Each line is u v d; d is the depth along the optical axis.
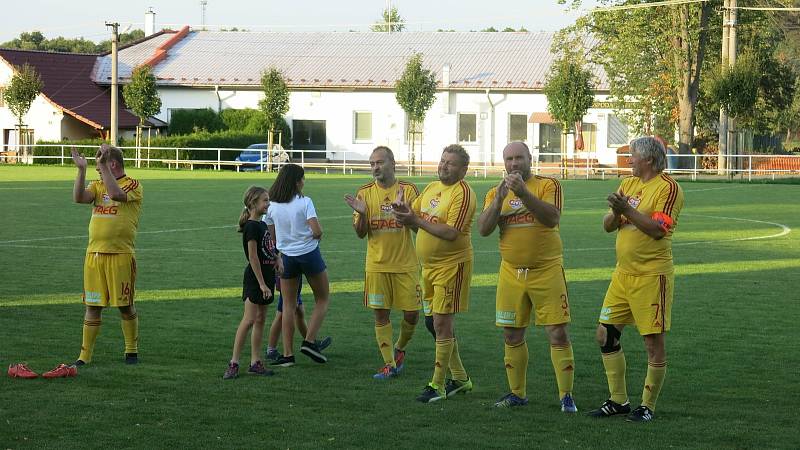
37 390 7.63
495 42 60.41
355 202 8.19
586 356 9.11
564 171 45.00
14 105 52.66
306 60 59.66
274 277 8.37
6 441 6.27
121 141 49.91
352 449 6.17
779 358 9.03
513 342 7.35
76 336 9.80
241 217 8.42
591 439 6.46
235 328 10.35
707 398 7.60
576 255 16.89
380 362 8.91
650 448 6.25
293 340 9.63
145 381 7.98
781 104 53.06
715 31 47.97
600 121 53.22
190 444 6.24
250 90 57.00
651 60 47.00
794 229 21.50
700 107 49.28
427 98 49.34
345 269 14.96
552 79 45.44
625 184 7.19
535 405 7.41
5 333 9.91
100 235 8.44
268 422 6.78
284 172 8.72
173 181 36.66
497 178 43.94
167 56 60.72
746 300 12.29
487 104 54.44
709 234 20.47
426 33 63.25
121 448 6.14
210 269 14.77
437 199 7.71
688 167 45.69
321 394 7.65
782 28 56.31
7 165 47.94
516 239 7.17
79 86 57.06
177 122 56.44
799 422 6.89
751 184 38.31
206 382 8.00
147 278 13.84
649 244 6.90
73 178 36.91
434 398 7.47
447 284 7.57
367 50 61.00
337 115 56.31
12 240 17.97
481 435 6.54
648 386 7.00
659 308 6.90
